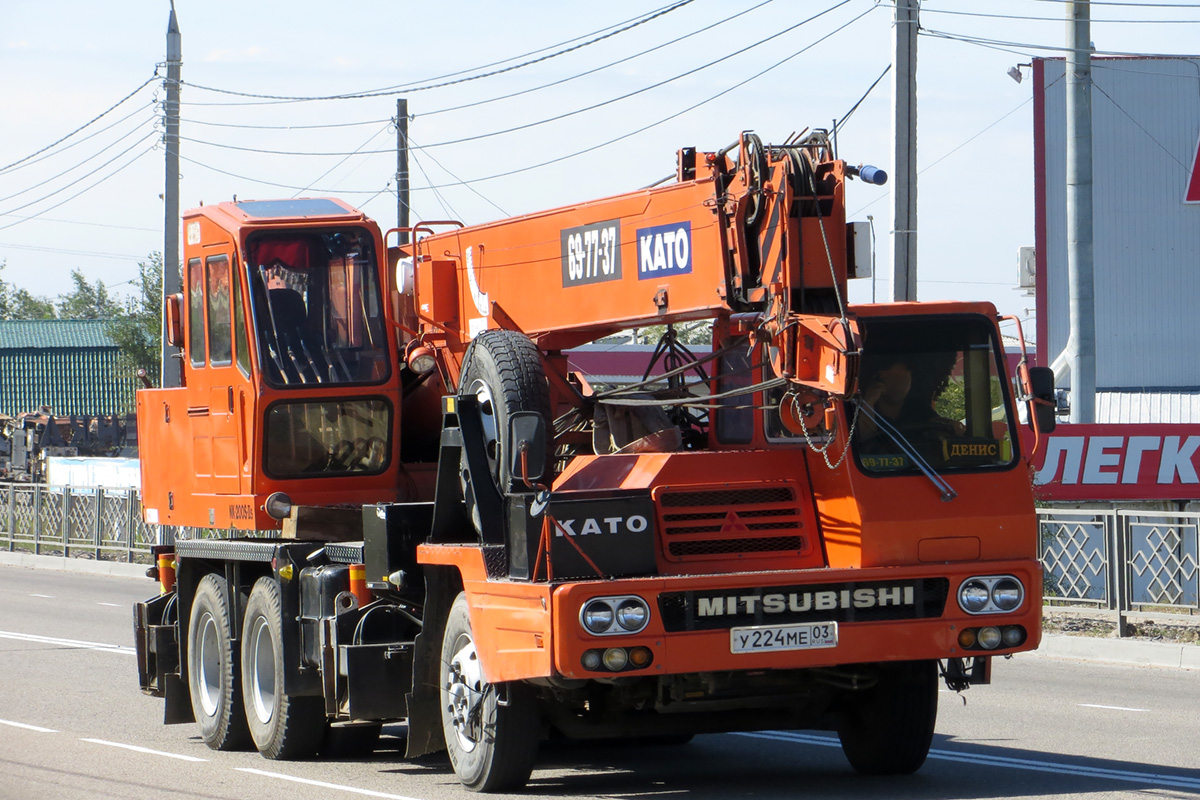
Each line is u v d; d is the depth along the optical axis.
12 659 29.80
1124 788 16.02
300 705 19.25
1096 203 61.03
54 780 17.39
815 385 14.23
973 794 15.71
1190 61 60.69
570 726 16.30
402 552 17.66
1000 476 15.38
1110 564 30.41
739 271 14.61
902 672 16.88
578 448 17.66
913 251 33.00
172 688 22.42
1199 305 60.72
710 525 15.04
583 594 14.08
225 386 21.52
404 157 60.41
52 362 146.25
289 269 20.92
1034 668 28.11
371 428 21.06
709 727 16.91
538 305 17.47
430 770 18.44
